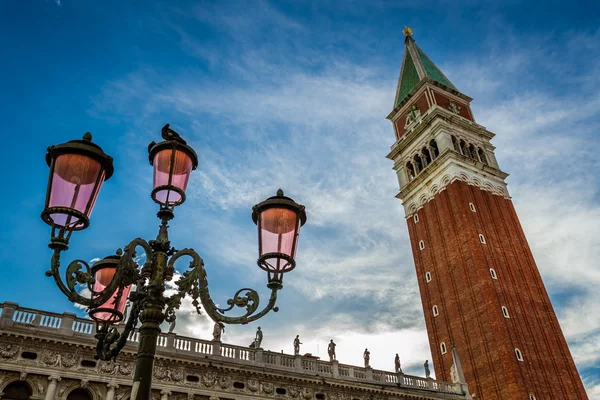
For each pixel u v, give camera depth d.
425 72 95.25
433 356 72.06
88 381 35.94
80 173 9.84
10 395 33.44
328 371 49.25
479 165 83.94
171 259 10.73
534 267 76.94
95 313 12.91
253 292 11.50
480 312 67.31
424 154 88.00
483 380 63.47
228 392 41.81
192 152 11.62
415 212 84.88
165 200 11.16
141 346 9.48
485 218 77.19
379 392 51.06
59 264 9.71
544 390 62.22
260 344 46.81
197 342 42.66
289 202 11.65
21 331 34.75
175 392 39.50
